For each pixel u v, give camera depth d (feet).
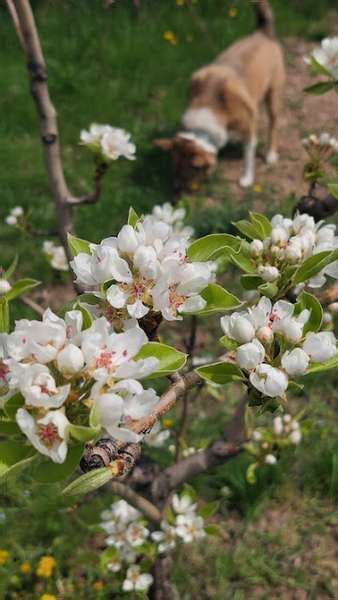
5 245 5.05
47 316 1.13
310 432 3.79
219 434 3.81
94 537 3.45
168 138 6.23
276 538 3.47
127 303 1.21
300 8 8.29
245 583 3.31
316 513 3.58
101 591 3.17
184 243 1.26
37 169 5.74
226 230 5.13
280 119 6.72
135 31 7.42
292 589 3.30
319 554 3.42
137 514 2.87
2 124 6.22
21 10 2.07
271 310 1.33
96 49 7.15
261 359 1.25
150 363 1.09
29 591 3.25
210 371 1.32
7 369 1.11
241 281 1.56
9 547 3.39
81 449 1.08
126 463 1.21
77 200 2.43
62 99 6.55
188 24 7.60
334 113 6.70
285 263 1.54
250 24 7.73
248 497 3.55
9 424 1.11
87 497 3.52
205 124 5.84
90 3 7.64
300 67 7.47
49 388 1.04
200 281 1.22
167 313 1.21
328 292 1.77
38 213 5.26
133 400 1.09
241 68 6.13
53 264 4.02
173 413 3.97
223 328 1.32
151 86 6.88
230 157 6.49
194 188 5.74
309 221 1.61
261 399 1.34
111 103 6.54
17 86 6.61
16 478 3.53
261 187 5.96
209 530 2.81
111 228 5.14
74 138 6.13
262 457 2.70
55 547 3.37
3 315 1.33
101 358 1.09
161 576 3.01
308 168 2.35
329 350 1.27
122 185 5.67
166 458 3.65
